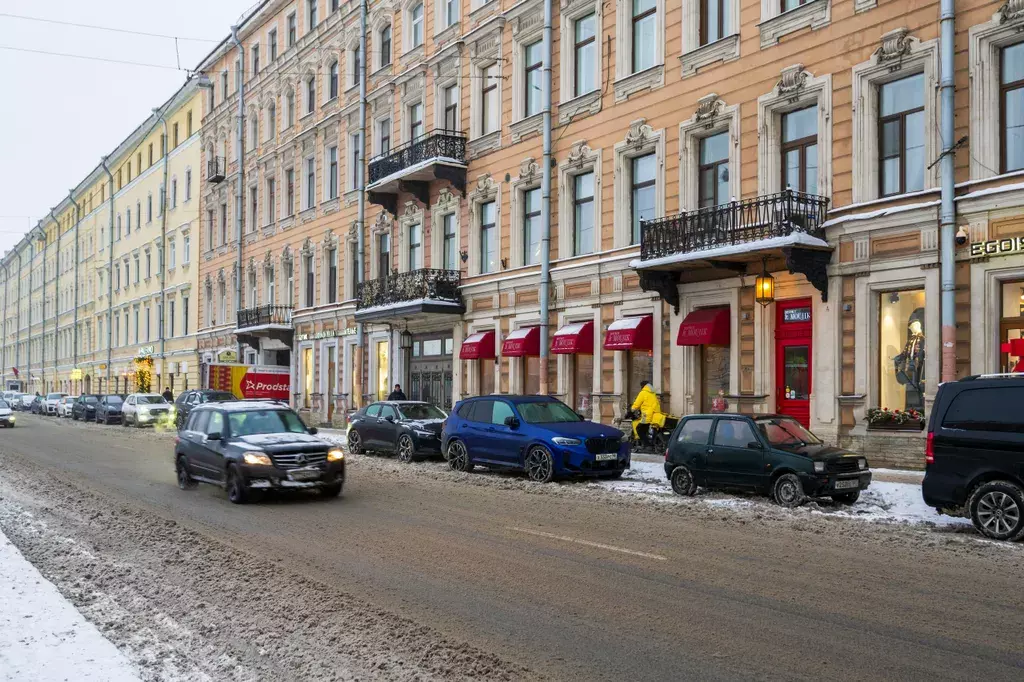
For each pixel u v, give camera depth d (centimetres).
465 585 814
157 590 809
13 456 2333
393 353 3288
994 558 924
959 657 591
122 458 2277
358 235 3422
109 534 1114
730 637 643
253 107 4522
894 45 1678
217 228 4959
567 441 1642
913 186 1675
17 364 10138
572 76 2486
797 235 1727
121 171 6712
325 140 3803
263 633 666
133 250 6312
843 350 1772
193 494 1521
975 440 1066
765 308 1930
